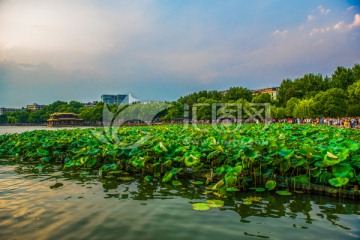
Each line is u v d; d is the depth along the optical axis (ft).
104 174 32.94
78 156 37.65
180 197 24.21
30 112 548.72
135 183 28.94
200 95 329.11
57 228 17.87
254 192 25.64
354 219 19.16
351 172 23.20
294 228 17.81
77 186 27.71
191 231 17.43
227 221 18.95
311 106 178.40
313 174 25.64
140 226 18.19
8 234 17.01
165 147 32.89
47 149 43.83
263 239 16.39
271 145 28.73
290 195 24.66
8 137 62.39
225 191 23.48
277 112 219.00
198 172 31.35
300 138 44.86
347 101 181.06
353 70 233.14
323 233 17.07
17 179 30.58
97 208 21.44
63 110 512.63
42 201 23.06
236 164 28.09
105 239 16.37
